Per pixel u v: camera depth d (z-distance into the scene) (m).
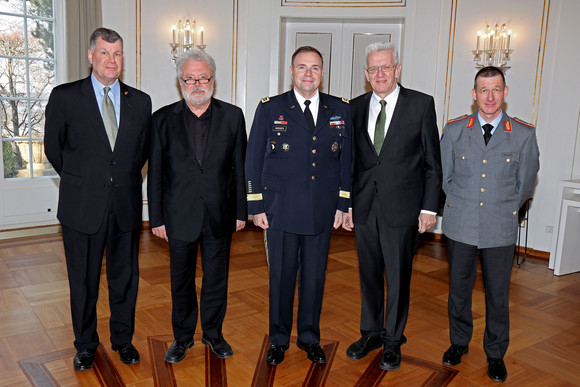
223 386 2.21
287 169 2.27
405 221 2.30
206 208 2.28
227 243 2.40
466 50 4.91
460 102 4.99
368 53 2.25
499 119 2.33
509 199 2.31
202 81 2.16
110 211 2.24
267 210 2.32
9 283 3.53
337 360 2.49
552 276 4.12
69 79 4.82
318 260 2.37
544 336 2.89
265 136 2.31
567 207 4.06
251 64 5.40
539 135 4.66
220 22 5.38
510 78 4.78
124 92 2.25
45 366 2.36
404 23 5.13
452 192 2.44
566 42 4.41
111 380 2.25
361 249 2.44
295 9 5.28
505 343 2.37
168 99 5.41
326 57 5.57
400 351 2.54
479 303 3.40
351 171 2.44
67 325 2.85
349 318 3.07
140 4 5.20
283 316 2.42
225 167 2.32
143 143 2.31
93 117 2.17
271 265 2.37
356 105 2.42
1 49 4.75
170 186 2.30
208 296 2.44
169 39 5.34
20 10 4.81
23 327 2.80
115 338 2.42
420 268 4.21
